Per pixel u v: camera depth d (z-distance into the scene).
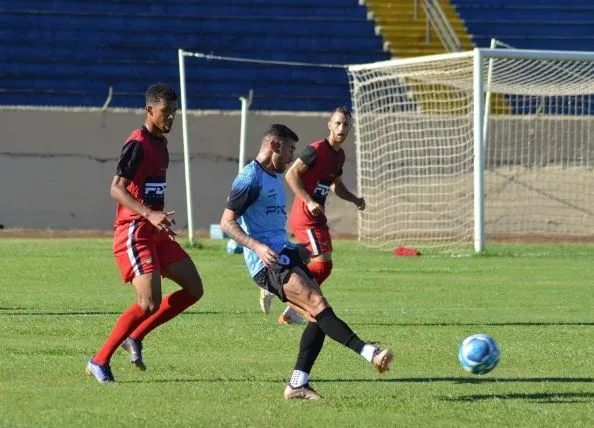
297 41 82.75
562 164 72.81
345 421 17.52
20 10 81.56
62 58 80.00
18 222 72.00
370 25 84.44
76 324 29.56
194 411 18.20
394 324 30.70
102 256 53.56
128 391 20.05
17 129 71.81
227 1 84.69
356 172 73.50
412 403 19.14
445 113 71.38
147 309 20.98
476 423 17.55
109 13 82.31
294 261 19.64
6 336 27.33
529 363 24.12
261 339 27.42
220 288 40.75
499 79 64.00
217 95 79.12
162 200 21.75
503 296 38.84
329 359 24.45
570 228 72.94
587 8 87.38
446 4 87.38
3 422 17.00
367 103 66.94
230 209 19.84
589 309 34.94
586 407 18.98
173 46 81.62
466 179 71.31
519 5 87.44
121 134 72.62
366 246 64.38
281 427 16.97
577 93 64.50
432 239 69.00
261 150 20.36
